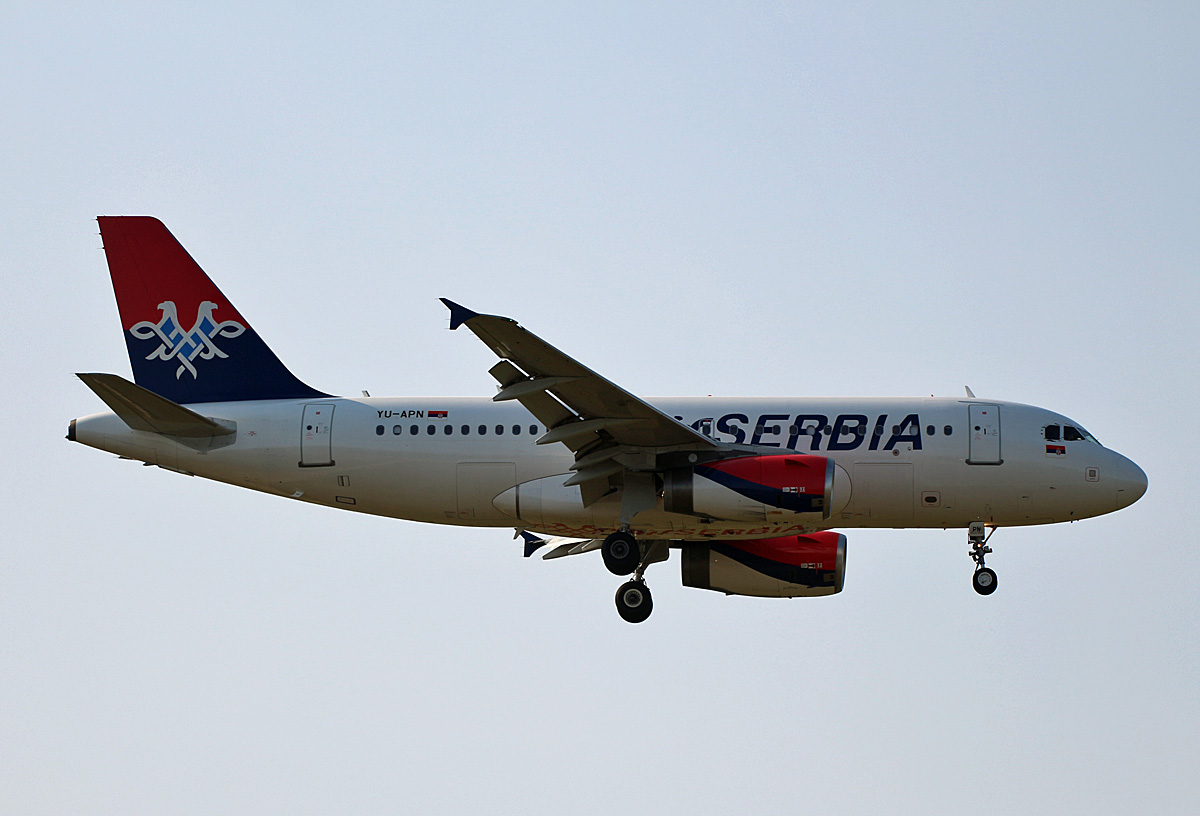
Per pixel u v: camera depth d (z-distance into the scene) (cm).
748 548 10350
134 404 9456
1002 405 9800
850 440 9625
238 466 9975
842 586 10375
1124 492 9625
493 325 7762
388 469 9844
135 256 10575
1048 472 9562
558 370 8325
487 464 9756
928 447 9581
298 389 10419
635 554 9300
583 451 9250
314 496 10038
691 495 9044
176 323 10512
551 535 10138
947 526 9894
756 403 9819
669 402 9850
